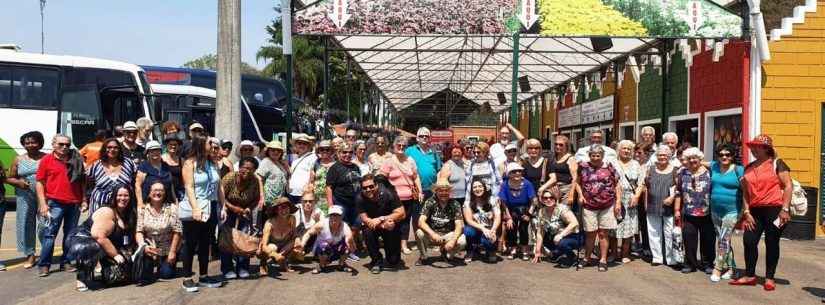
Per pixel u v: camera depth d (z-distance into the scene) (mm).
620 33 13211
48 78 14875
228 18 10680
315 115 21719
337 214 8117
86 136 14992
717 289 7711
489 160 9203
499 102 35094
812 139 12453
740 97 12953
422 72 24656
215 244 9078
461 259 9359
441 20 13336
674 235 8688
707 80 14461
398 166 9453
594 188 8625
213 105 17891
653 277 8305
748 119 12695
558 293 7375
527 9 13375
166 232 7551
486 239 8977
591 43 17953
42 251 7875
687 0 13000
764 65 12562
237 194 7766
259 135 18953
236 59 10750
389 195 8430
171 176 7594
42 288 7305
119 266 7316
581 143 24531
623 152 9102
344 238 8266
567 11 13328
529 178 9406
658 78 17391
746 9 12781
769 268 7727
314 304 6766
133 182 7781
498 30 13398
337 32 13227
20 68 14727
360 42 18172
